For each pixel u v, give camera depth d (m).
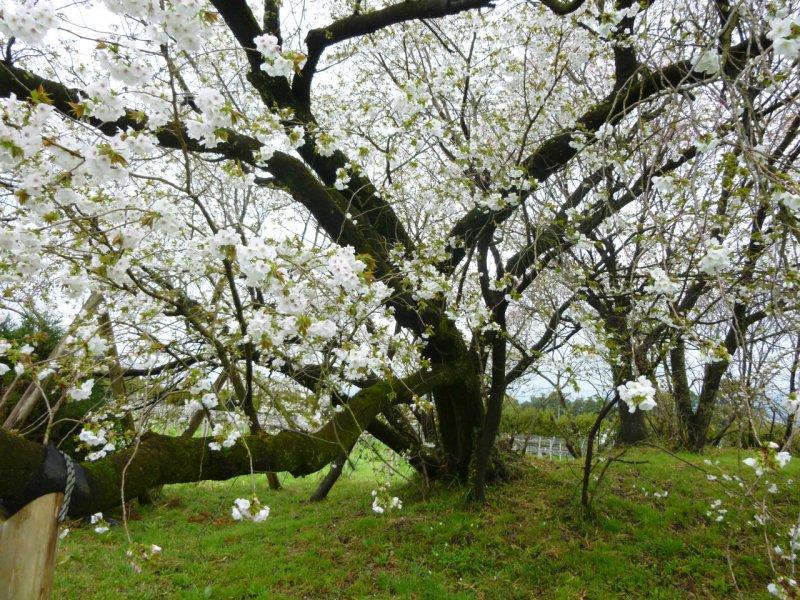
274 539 6.00
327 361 4.05
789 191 2.09
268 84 4.51
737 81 2.12
